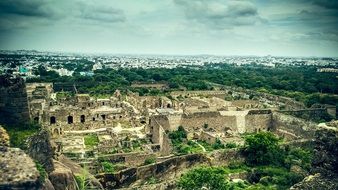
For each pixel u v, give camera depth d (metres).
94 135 100.81
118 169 71.50
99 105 143.50
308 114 130.25
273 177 68.31
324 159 35.47
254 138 78.38
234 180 67.88
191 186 53.78
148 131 106.88
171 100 152.12
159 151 91.81
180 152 87.69
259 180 69.00
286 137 110.38
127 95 175.38
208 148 93.12
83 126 107.62
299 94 181.00
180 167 68.56
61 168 40.16
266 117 122.56
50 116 111.50
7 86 37.22
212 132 108.81
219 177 55.53
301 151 82.44
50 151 38.06
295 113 128.00
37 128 38.16
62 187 37.31
